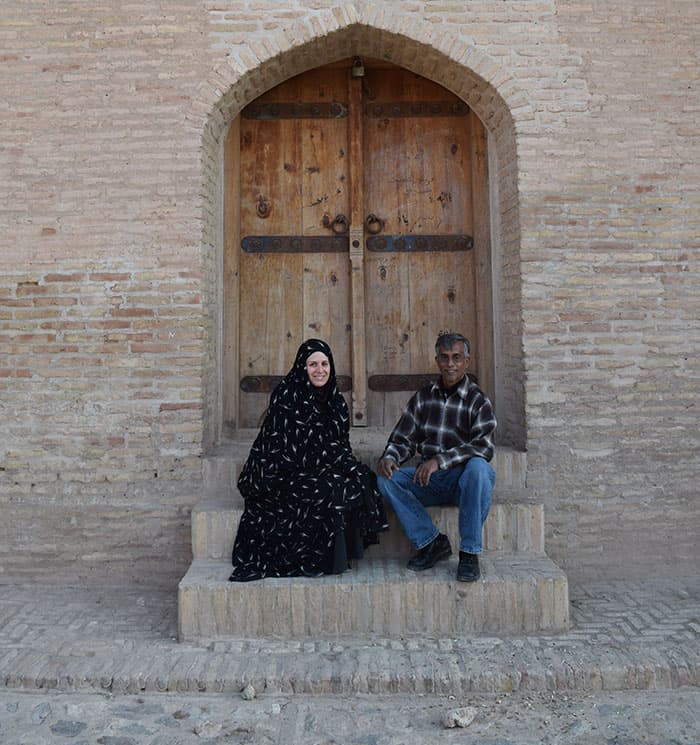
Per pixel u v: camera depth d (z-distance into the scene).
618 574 4.34
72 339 4.30
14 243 4.30
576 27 4.36
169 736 2.86
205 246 4.39
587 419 4.31
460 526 3.61
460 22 4.37
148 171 4.30
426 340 5.03
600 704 3.06
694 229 4.34
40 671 3.24
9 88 4.32
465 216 5.02
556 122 4.34
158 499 4.29
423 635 3.56
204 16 4.32
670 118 4.36
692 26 4.39
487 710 3.03
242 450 4.57
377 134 5.05
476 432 3.78
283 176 5.04
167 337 4.29
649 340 4.32
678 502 4.35
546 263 4.31
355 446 4.45
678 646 3.41
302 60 4.58
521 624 3.57
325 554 3.65
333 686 3.16
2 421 4.30
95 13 4.33
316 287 5.04
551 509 4.30
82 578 4.31
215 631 3.55
